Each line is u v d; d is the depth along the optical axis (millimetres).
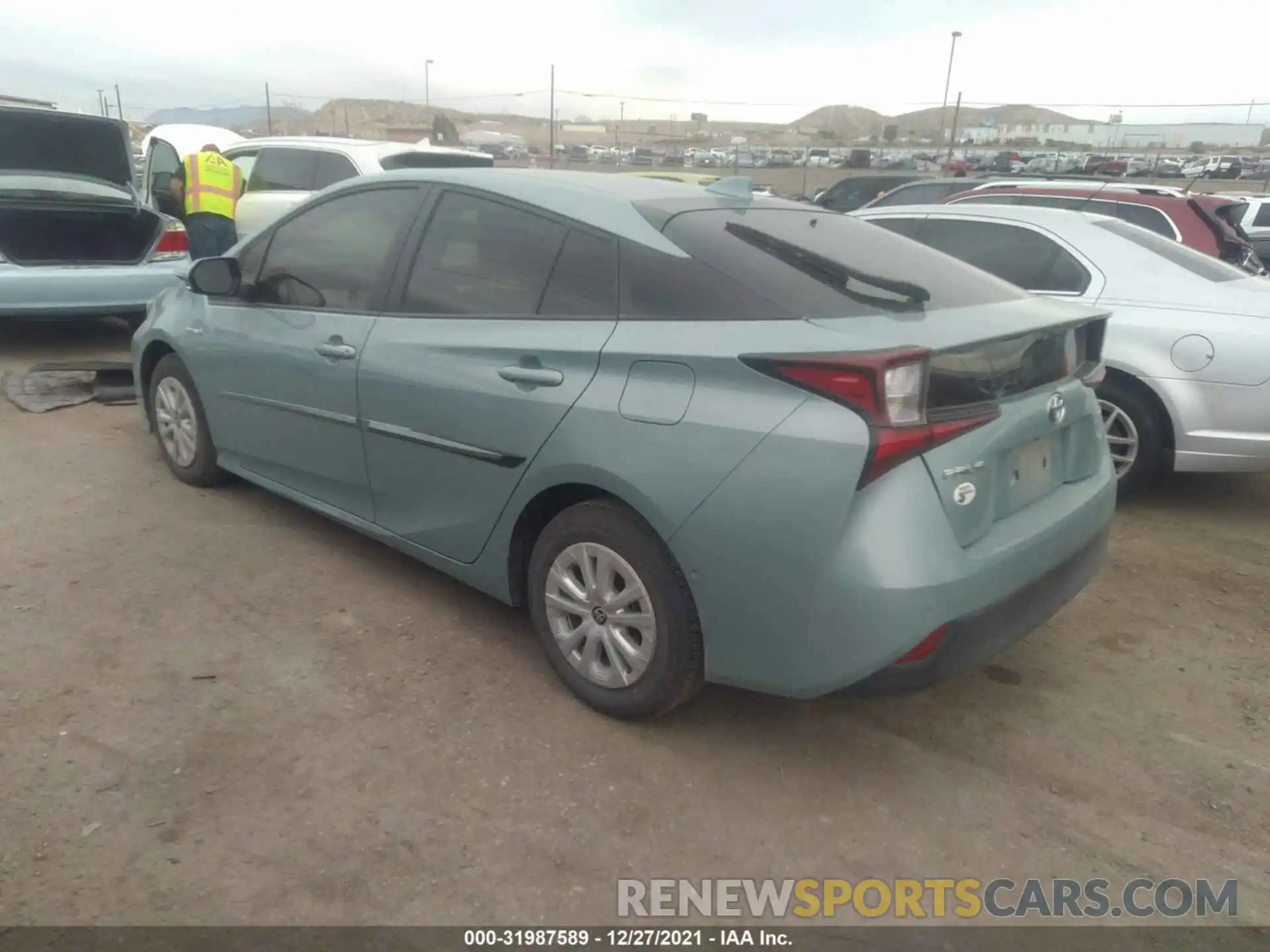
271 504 5012
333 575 4250
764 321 2824
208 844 2656
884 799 2961
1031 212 5727
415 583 4207
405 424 3650
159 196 10992
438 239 3707
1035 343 3033
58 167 9031
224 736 3115
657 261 3080
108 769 2936
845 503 2586
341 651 3652
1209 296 5031
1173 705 3512
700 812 2869
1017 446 2975
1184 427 5012
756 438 2691
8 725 3117
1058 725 3367
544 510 3393
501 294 3439
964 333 2812
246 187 10805
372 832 2727
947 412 2684
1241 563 4770
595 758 3084
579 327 3156
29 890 2475
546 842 2723
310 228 4242
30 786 2844
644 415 2906
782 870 2670
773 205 3746
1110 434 5289
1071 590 3174
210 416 4816
